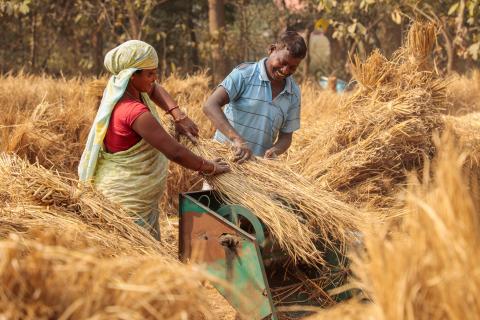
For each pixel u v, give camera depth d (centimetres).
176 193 740
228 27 2295
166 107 454
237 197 421
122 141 415
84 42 2434
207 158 439
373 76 586
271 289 425
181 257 440
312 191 439
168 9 2283
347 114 589
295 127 525
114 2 1808
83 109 818
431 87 588
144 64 411
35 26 2125
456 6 1213
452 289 242
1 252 278
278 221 399
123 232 384
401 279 248
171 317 281
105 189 422
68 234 316
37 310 270
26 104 960
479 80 1188
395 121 564
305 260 391
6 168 416
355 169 558
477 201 271
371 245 263
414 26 593
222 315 442
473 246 244
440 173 257
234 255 396
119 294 278
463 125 673
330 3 1208
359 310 300
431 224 250
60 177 416
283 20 2325
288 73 493
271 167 456
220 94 489
